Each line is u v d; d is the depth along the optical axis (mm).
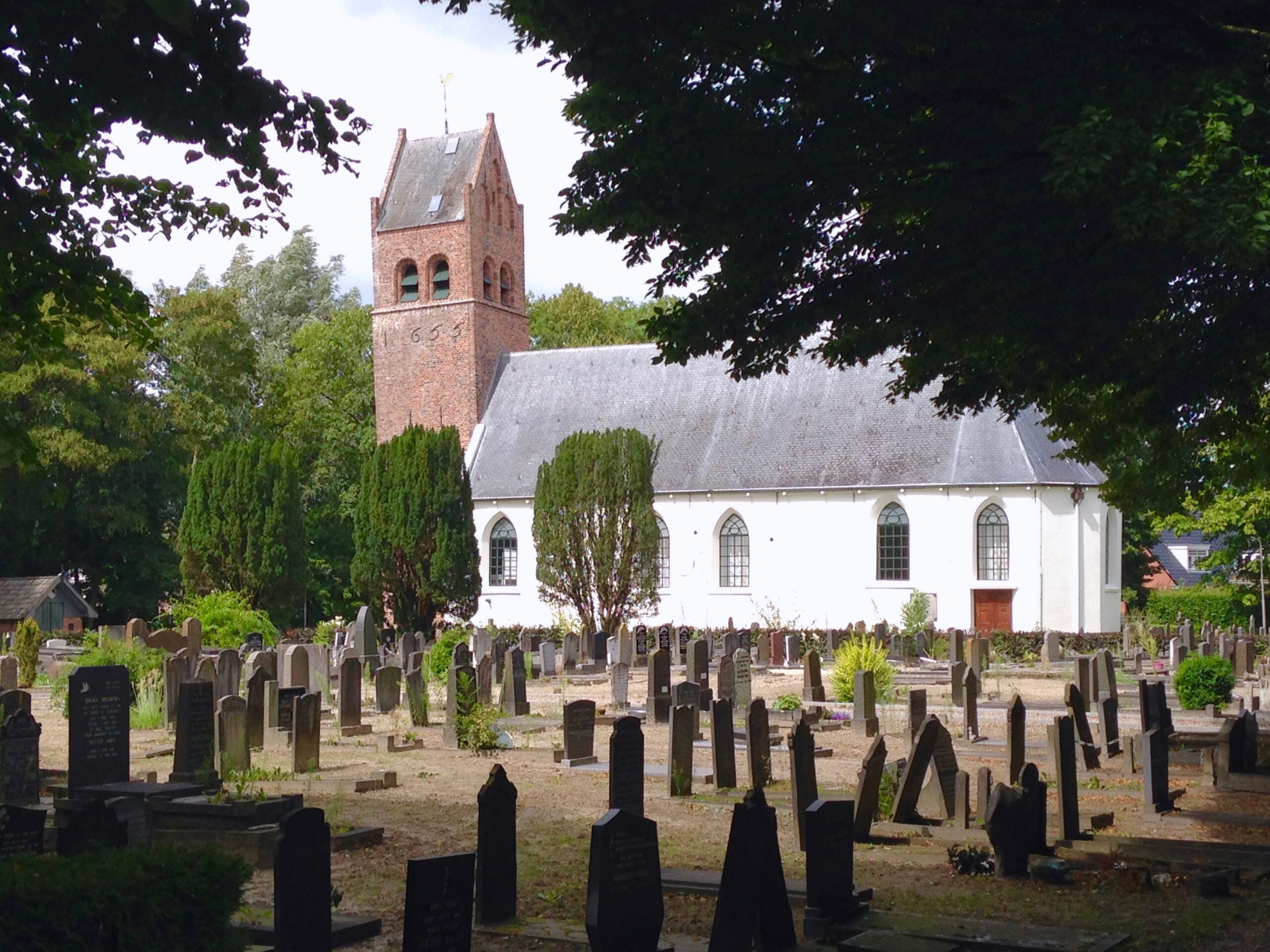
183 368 62125
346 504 70625
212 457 49500
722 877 9461
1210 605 56438
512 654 28172
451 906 8305
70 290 11711
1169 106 10102
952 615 53625
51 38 8953
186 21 7738
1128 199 10227
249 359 63969
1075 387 16172
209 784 14734
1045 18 11188
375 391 68188
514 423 64312
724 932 9008
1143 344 13273
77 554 60938
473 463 63625
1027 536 52844
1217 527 46156
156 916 7047
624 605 48781
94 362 53594
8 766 14867
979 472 53438
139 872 7105
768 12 11250
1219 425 15930
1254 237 9539
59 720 26562
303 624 65688
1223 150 9758
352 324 73125
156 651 29578
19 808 9875
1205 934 9875
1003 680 36406
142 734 24219
